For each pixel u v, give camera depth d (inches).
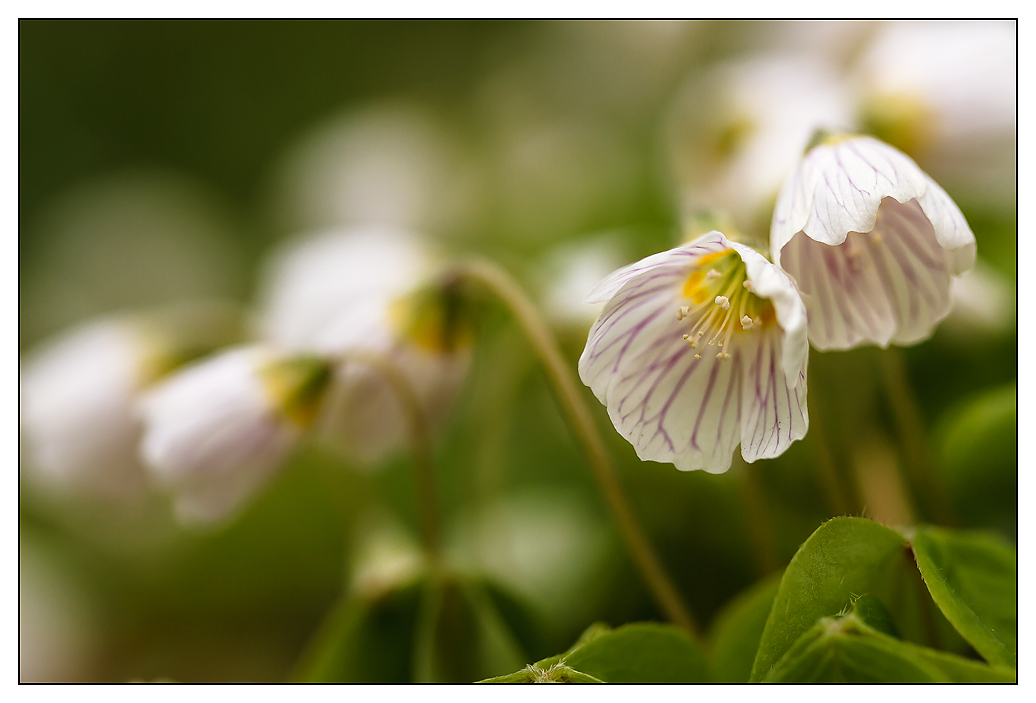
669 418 6.0
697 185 7.9
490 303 7.0
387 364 6.8
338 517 8.5
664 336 6.1
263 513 8.6
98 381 7.4
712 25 12.4
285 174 13.9
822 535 5.8
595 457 6.5
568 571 7.5
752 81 7.9
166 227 14.1
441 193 12.2
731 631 6.1
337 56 16.7
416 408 6.8
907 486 7.0
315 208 12.8
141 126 15.9
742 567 7.2
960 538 6.0
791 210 6.0
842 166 6.0
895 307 6.1
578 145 12.2
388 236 7.6
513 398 7.8
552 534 7.6
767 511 7.1
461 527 7.8
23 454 7.7
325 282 7.4
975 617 5.8
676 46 12.8
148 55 16.1
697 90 8.5
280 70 16.5
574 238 10.2
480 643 6.8
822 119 7.2
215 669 8.6
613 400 6.0
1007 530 6.7
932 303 6.1
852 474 7.1
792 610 5.8
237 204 15.7
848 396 7.1
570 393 6.5
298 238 12.6
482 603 6.8
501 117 14.1
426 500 6.9
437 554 6.8
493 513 7.7
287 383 6.9
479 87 15.7
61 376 7.5
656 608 7.2
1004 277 7.3
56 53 15.5
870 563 5.9
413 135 13.2
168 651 8.8
